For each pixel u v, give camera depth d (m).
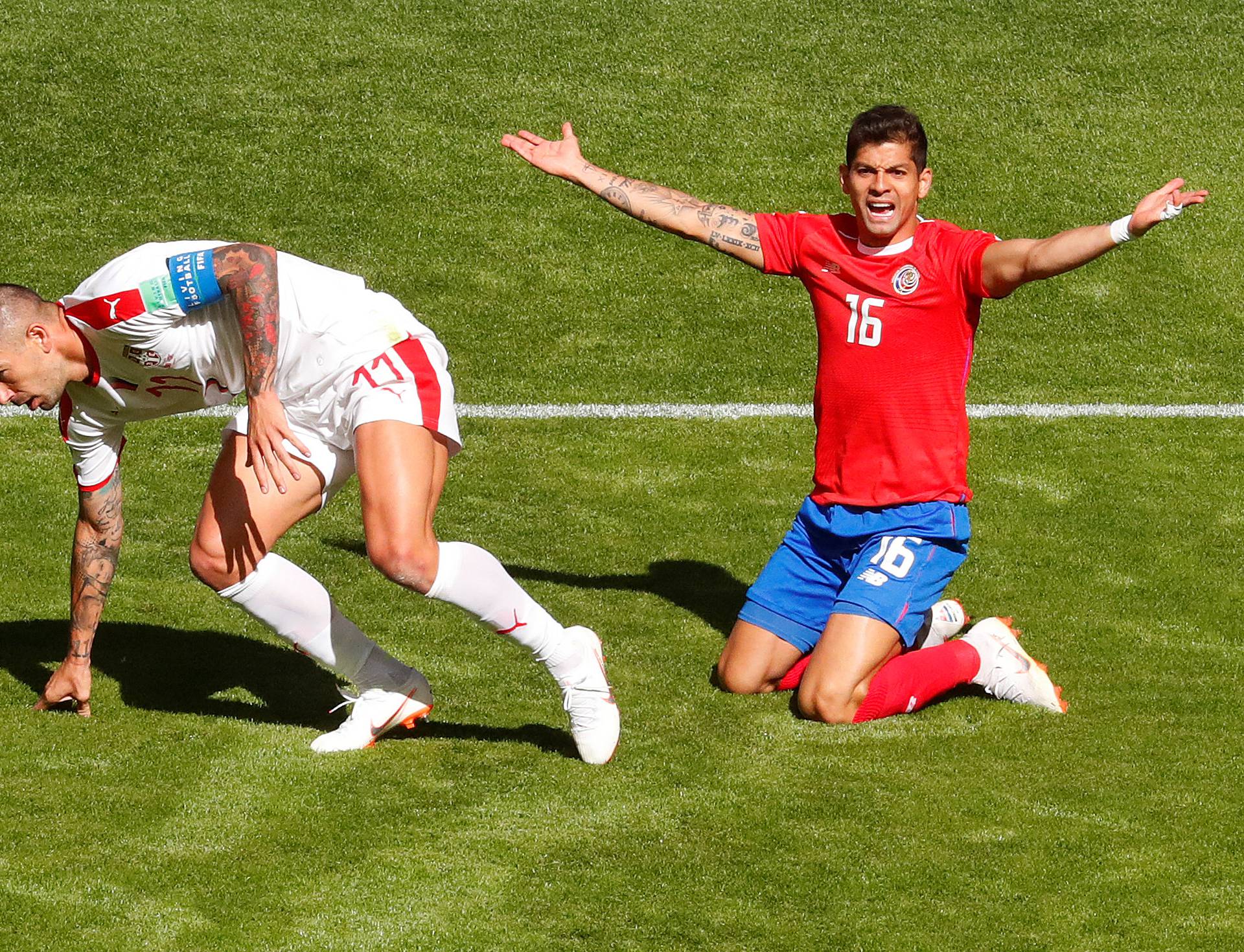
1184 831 12.79
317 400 13.40
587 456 22.64
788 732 14.81
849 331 15.63
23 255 28.31
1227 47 37.44
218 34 36.59
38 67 34.75
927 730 14.91
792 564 16.17
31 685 15.25
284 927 11.19
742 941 11.15
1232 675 16.34
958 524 15.84
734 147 33.25
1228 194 32.00
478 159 32.34
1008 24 38.25
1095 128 34.28
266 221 30.06
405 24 37.53
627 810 13.03
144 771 13.49
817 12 38.66
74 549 14.17
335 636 13.80
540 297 28.03
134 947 10.90
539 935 11.16
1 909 11.26
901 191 15.08
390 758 13.95
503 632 13.45
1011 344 27.22
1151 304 28.59
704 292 28.41
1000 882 11.97
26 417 23.03
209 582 13.45
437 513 20.55
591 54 36.47
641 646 16.94
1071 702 15.64
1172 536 20.31
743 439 23.42
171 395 13.46
